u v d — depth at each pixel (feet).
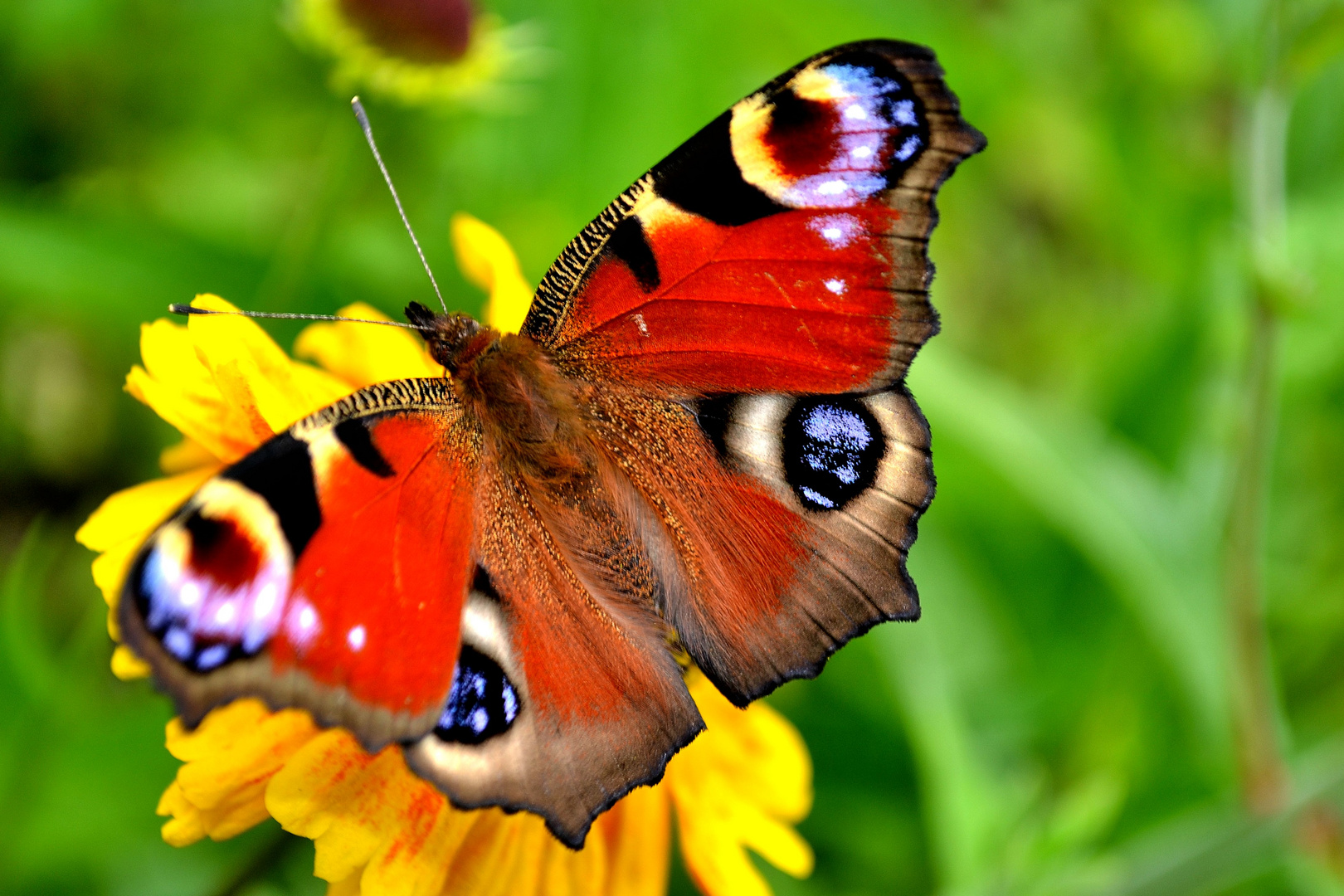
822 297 0.84
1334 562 1.08
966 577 1.07
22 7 1.08
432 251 1.06
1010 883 0.93
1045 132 1.30
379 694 0.79
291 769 0.82
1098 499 1.01
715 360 0.85
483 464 0.83
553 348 0.86
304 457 0.80
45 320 1.07
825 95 0.83
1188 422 1.08
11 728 0.94
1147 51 1.24
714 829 0.87
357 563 0.80
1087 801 0.93
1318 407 1.08
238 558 0.78
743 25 1.20
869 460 0.84
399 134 1.06
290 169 1.13
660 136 1.10
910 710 0.96
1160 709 1.05
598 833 0.85
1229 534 0.95
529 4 1.08
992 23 1.29
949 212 1.36
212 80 1.13
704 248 0.84
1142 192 1.23
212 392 0.84
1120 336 1.20
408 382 0.83
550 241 1.08
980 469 1.06
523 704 0.81
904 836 1.02
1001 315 1.33
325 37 1.01
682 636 0.84
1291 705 1.07
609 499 0.84
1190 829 0.98
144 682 0.96
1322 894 0.95
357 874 0.83
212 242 1.02
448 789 0.80
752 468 0.84
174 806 0.82
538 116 1.09
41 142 1.11
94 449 1.07
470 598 0.82
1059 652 1.06
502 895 0.84
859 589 0.83
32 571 1.04
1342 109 1.20
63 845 0.95
